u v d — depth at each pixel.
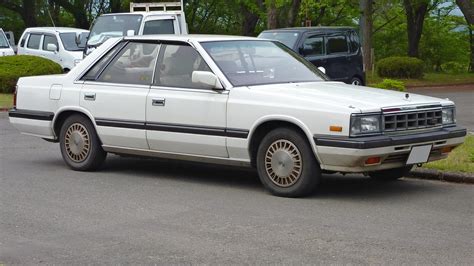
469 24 32.19
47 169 9.90
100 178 9.25
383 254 5.90
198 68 8.66
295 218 7.10
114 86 9.26
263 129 8.16
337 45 19.83
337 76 19.64
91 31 20.05
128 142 9.14
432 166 9.24
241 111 8.14
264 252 5.99
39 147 11.95
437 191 8.41
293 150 7.90
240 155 8.28
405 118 7.84
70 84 9.70
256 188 8.59
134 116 9.01
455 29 44.31
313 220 7.02
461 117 16.34
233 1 39.91
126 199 8.02
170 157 8.92
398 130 7.79
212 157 8.52
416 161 7.94
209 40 8.93
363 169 7.60
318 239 6.35
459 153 10.08
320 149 7.62
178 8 25.14
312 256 5.87
